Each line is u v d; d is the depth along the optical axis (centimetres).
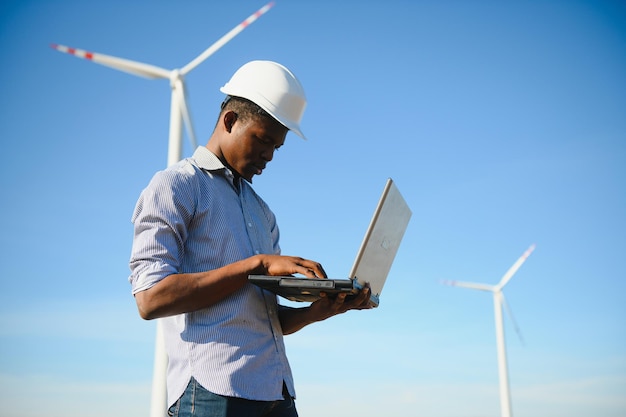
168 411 289
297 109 328
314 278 279
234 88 327
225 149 325
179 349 291
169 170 309
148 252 286
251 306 298
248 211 328
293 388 310
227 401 277
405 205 334
